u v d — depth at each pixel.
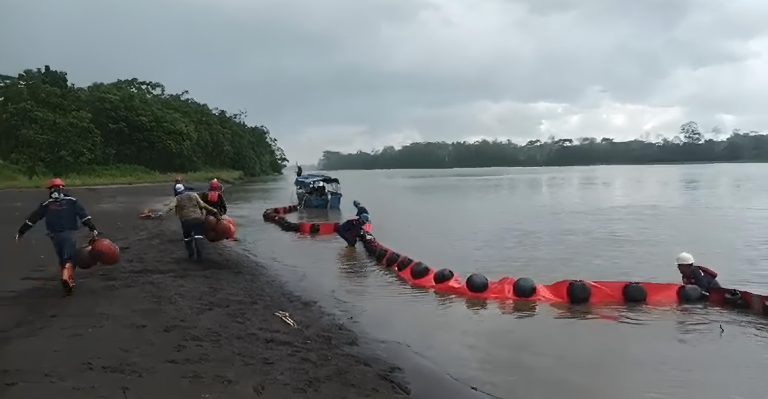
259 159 120.06
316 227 20.64
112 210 26.45
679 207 32.94
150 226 19.86
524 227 23.77
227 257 14.29
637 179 77.06
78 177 52.25
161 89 95.56
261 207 33.84
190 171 76.81
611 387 6.80
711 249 17.58
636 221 25.73
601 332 8.93
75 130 55.09
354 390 6.29
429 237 20.67
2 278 10.95
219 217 14.01
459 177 104.06
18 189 39.38
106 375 6.09
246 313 9.12
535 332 8.95
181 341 7.43
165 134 71.62
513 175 109.50
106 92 70.69
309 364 6.96
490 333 8.88
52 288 10.20
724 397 6.52
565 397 6.53
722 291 10.47
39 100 55.19
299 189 34.28
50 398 5.42
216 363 6.70
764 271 14.29
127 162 67.31
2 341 7.16
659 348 8.16
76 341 7.21
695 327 9.16
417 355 7.82
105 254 10.67
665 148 189.62
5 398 5.39
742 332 8.88
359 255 15.82
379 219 27.44
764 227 22.95
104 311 8.70
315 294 11.18
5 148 49.31
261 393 5.92
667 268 14.61
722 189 50.44
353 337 8.41
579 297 10.61
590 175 99.69
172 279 11.35
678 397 6.52
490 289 11.24
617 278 13.44
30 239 15.62
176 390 5.81
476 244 18.91
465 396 6.47
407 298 11.05
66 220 10.05
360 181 87.94
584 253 16.92
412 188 62.19
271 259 15.00
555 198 42.53
